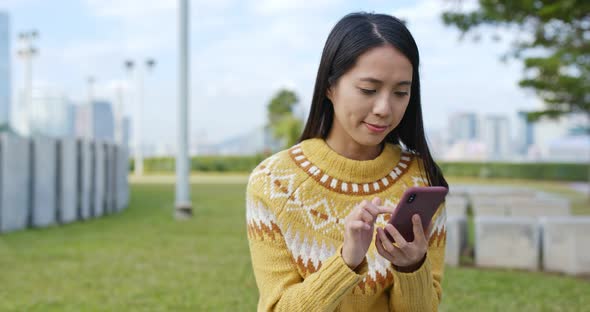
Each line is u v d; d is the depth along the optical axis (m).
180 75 12.58
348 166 1.79
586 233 7.04
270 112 58.09
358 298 1.74
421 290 1.64
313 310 1.56
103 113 111.56
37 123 73.50
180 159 12.69
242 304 5.47
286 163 1.82
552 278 6.63
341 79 1.68
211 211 14.23
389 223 1.56
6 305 5.37
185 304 5.44
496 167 39.34
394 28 1.64
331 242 1.74
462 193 16.25
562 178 36.75
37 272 6.79
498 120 143.00
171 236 9.80
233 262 7.48
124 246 8.68
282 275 1.74
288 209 1.76
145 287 6.11
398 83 1.63
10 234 9.75
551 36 11.33
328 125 1.87
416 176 1.87
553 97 15.65
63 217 11.66
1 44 142.75
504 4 10.45
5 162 9.92
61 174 11.63
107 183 13.98
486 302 5.53
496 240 7.31
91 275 6.66
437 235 1.85
